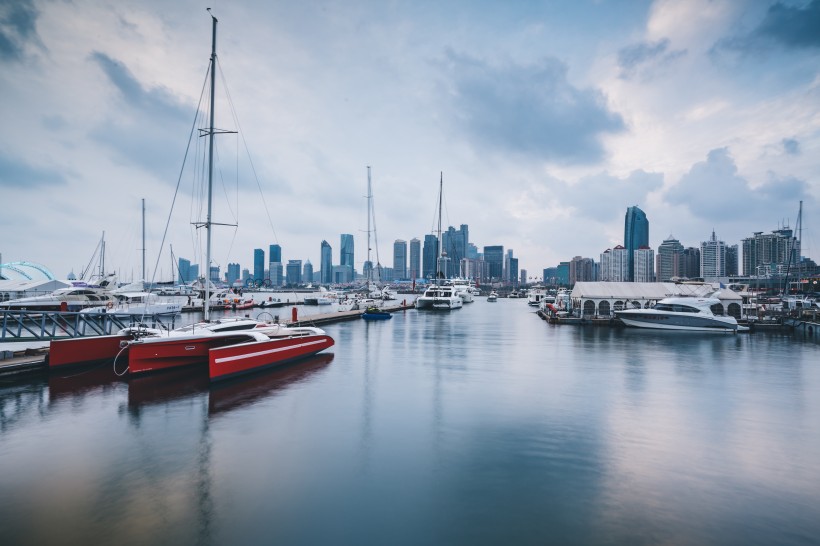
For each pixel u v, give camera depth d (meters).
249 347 19.94
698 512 8.12
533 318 57.31
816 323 39.75
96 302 43.69
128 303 49.88
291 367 21.97
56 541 7.20
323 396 16.20
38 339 21.77
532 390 17.11
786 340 34.31
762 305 54.78
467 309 81.44
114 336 22.02
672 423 13.12
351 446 11.28
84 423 13.18
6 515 8.00
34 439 11.84
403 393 16.64
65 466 10.11
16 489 8.99
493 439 11.79
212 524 7.70
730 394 16.58
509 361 23.78
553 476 9.57
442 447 11.23
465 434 12.16
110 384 18.05
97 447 11.26
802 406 15.01
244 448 11.16
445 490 8.95
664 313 41.03
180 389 17.25
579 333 38.34
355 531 7.50
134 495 8.73
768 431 12.47
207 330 22.14
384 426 12.84
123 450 11.05
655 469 9.95
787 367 22.33
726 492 8.88
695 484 9.22
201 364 21.69
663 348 29.12
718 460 10.44
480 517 7.95
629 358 24.91
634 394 16.53
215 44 25.81
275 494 8.77
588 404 15.13
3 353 20.75
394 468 9.98
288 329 24.00
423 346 29.86
